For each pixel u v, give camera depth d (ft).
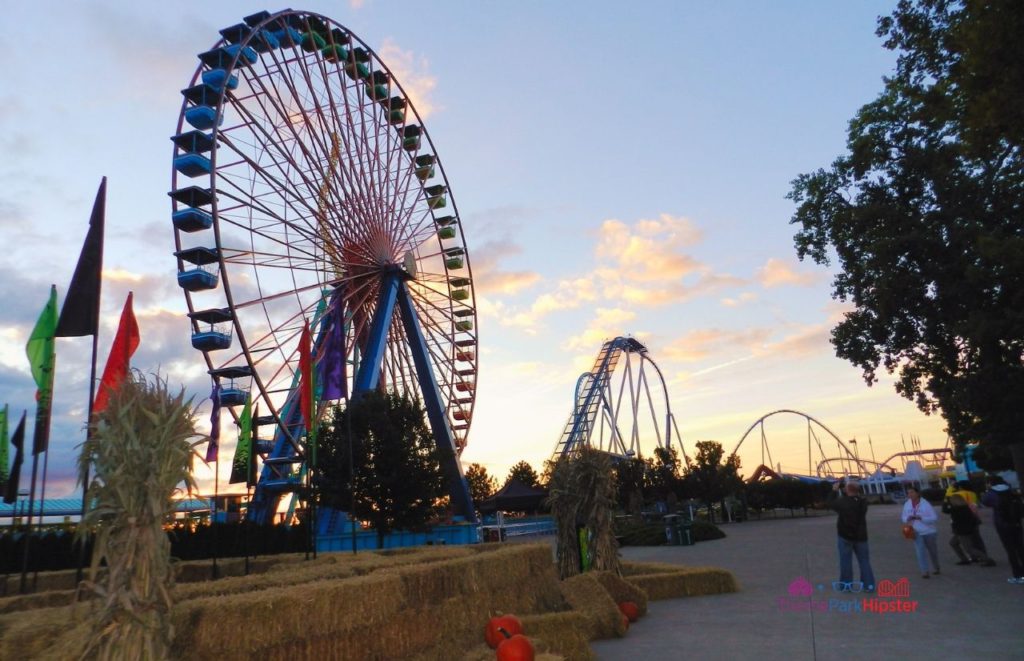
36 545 62.34
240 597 21.54
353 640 23.70
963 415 84.69
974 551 52.60
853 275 90.17
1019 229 77.25
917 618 34.06
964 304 78.07
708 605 42.06
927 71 67.97
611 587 38.68
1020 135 45.44
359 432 114.62
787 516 235.20
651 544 113.60
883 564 58.13
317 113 120.57
